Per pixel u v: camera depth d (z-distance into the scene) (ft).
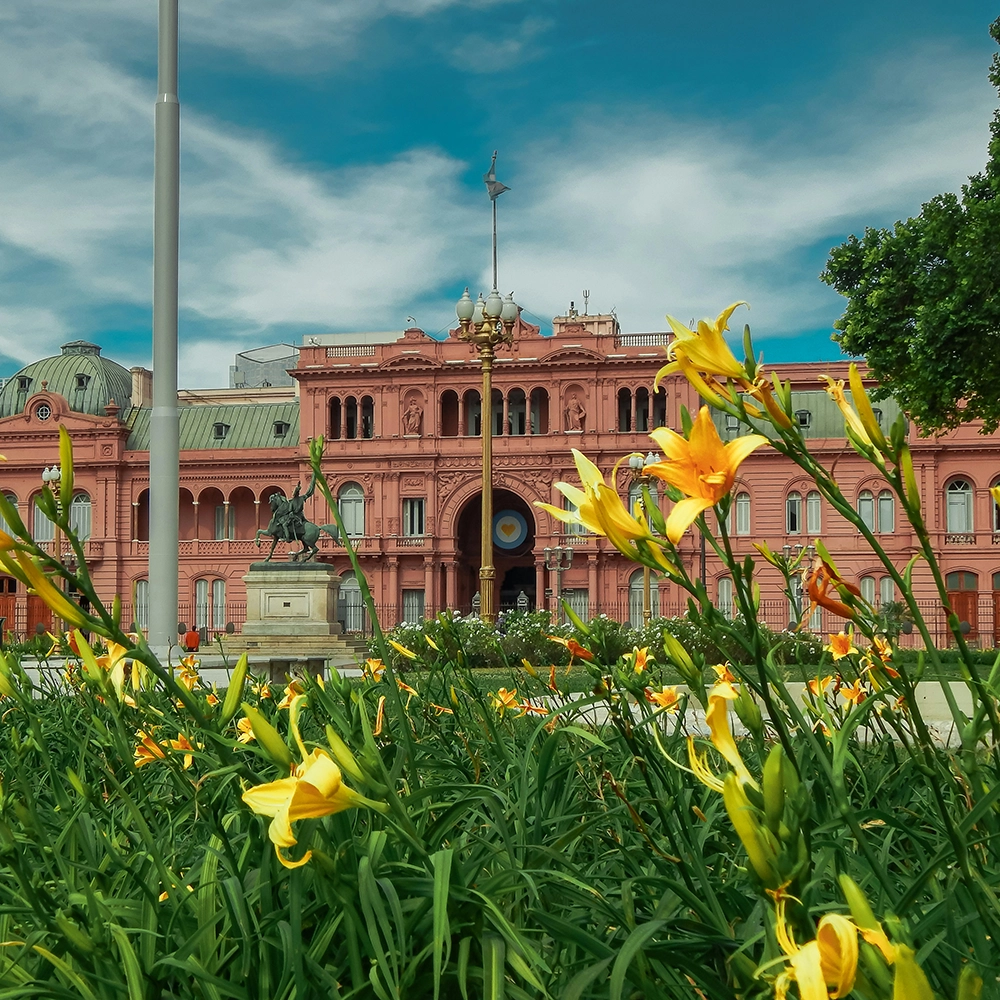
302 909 5.83
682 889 5.17
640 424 188.96
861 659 8.72
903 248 78.54
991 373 75.87
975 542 179.22
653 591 180.14
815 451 181.37
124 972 5.62
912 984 2.61
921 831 7.76
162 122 57.57
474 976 5.31
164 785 10.49
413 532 193.98
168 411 57.62
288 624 91.81
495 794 6.49
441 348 195.31
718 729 3.85
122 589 200.13
